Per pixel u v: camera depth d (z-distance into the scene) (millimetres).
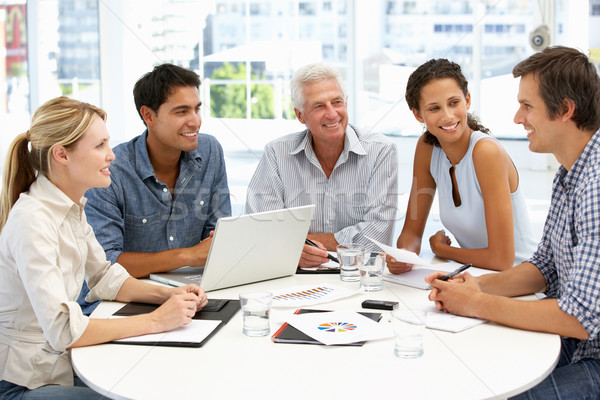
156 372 1007
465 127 1895
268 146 2205
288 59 4918
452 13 4684
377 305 1355
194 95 1890
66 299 1195
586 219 1218
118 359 1074
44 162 1315
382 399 887
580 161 1346
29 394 1247
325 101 1962
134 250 1965
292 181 2150
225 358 1066
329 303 1409
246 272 1572
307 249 1764
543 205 3920
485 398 891
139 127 4809
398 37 4793
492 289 1452
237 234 1469
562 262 1413
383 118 4805
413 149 4688
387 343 1132
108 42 4738
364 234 2037
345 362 1036
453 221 1982
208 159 2064
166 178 2006
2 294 1288
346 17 4812
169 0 4793
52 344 1168
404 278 1611
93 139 1332
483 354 1069
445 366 1013
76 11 4695
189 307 1236
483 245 1954
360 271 1547
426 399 885
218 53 4922
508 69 4625
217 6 4855
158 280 1677
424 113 1879
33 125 1314
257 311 1184
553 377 1286
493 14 4578
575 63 1295
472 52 4688
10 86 4688
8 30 4664
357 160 2109
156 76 1854
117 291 1456
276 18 4867
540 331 1194
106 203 1822
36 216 1245
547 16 4445
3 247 1267
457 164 1938
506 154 1885
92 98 4797
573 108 1300
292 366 1022
